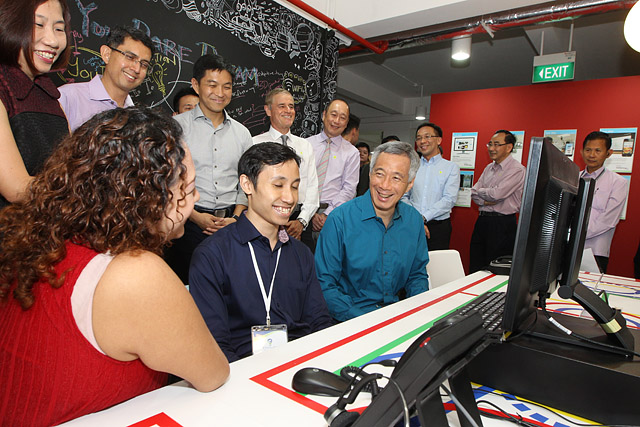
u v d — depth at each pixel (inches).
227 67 89.3
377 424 18.9
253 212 50.1
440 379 19.1
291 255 52.5
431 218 144.0
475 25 144.4
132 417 25.3
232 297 47.5
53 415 23.7
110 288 22.5
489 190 161.3
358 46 170.6
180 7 106.7
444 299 56.7
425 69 253.4
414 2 138.9
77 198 23.5
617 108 159.9
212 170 92.0
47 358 23.2
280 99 108.0
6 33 42.4
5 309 24.8
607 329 29.3
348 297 63.6
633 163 157.4
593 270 83.3
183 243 86.0
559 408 27.4
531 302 32.1
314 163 114.9
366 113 342.3
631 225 158.4
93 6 90.4
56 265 23.4
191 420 25.1
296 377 29.0
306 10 138.1
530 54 217.6
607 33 179.8
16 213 25.2
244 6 122.6
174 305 24.3
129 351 24.2
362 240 64.9
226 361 30.0
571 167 36.6
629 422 24.9
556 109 172.6
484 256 169.2
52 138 47.2
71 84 73.1
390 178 61.6
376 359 35.3
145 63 76.3
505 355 29.6
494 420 26.2
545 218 29.4
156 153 25.2
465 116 194.4
